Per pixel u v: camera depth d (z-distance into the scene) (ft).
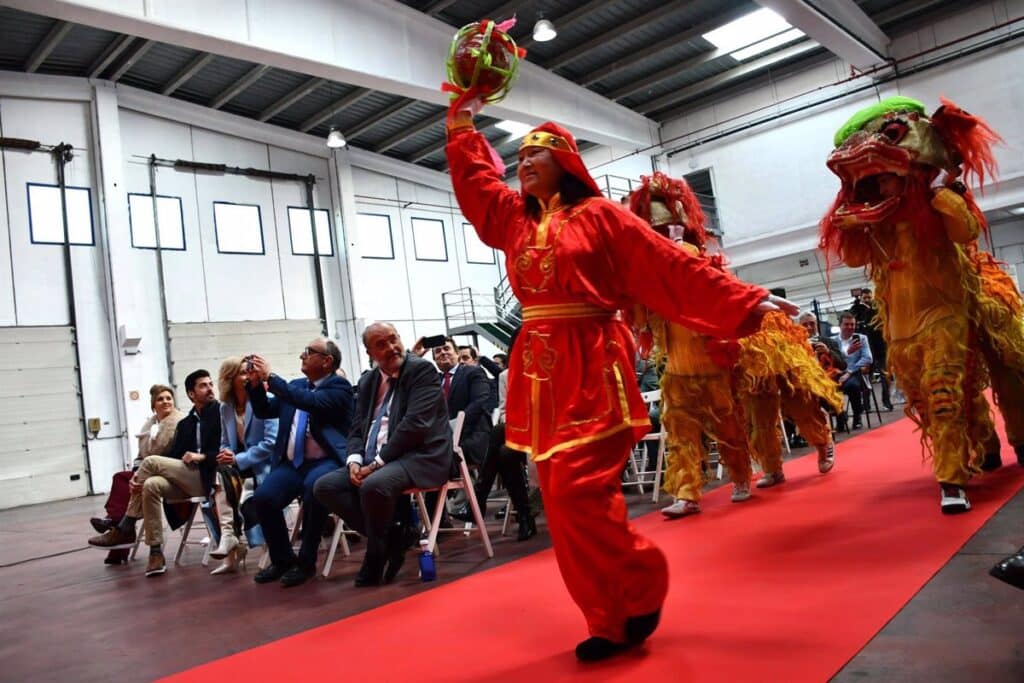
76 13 29.89
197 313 50.80
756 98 59.26
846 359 27.71
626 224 7.32
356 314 57.88
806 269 58.49
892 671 6.00
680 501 14.80
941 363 11.81
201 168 52.13
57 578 18.61
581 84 54.70
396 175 63.77
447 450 13.76
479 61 8.27
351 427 14.99
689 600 8.78
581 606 7.38
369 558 13.00
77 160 46.98
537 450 7.22
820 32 45.27
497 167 8.46
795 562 9.91
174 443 18.34
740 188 60.34
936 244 12.00
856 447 21.38
